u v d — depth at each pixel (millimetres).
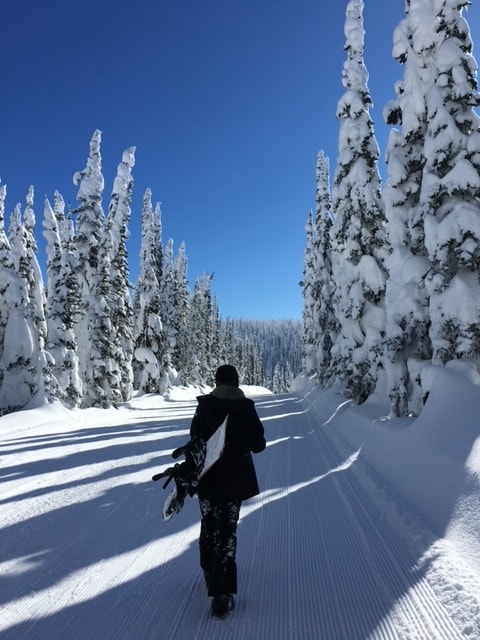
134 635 3104
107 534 5258
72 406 24531
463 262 8602
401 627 2992
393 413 10555
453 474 5082
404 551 4199
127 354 34969
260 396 46625
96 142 30375
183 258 59469
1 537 5191
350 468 8211
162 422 19328
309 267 45719
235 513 3521
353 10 18938
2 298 23109
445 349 8867
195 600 3594
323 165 32438
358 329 16859
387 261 11539
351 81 18406
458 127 9789
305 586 3729
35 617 3410
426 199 9500
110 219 35812
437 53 9977
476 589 3248
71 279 25828
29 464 9656
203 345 64500
